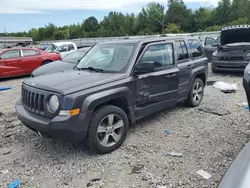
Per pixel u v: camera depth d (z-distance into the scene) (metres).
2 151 3.95
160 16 91.75
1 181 3.14
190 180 3.05
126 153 3.74
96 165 3.44
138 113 4.16
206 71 5.97
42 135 3.57
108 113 3.66
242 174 1.69
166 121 5.01
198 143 4.02
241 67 9.27
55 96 3.34
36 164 3.52
